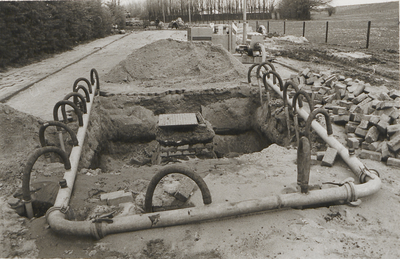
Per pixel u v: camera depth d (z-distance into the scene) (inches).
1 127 244.2
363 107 270.4
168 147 277.1
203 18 2342.5
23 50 666.8
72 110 330.0
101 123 358.0
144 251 145.5
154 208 175.5
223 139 393.7
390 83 389.7
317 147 270.8
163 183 204.8
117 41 1144.2
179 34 1349.7
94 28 1245.7
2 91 425.7
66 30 911.7
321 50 668.1
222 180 206.7
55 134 276.8
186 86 408.8
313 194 170.2
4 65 603.2
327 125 227.6
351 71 469.7
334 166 221.3
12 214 171.5
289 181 202.4
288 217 165.9
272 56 631.2
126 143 372.2
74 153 223.3
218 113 394.0
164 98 383.6
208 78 437.4
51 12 807.1
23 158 228.2
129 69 452.4
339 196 171.0
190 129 276.7
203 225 161.6
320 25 1320.1
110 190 201.3
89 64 647.1
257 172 217.0
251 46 575.5
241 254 141.2
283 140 323.9
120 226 154.6
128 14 2386.8
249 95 398.3
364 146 241.4
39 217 182.5
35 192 188.9
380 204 175.6
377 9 1856.5
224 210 160.7
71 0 924.0
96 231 150.6
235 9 2425.0
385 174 206.2
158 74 453.1
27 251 147.2
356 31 965.2
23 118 262.5
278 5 2134.6
